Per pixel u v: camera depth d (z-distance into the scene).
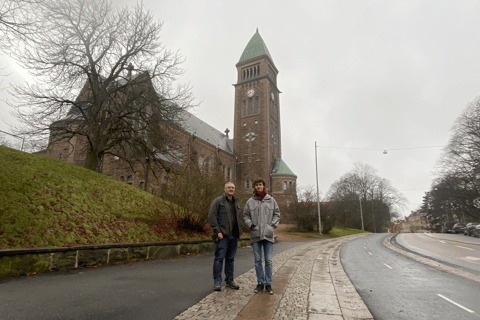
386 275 7.82
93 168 19.41
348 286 6.21
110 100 20.48
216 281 5.28
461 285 6.52
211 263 9.08
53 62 17.27
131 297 4.71
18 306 4.02
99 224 9.86
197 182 13.50
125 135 21.23
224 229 5.35
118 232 10.02
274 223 5.37
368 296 5.45
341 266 9.33
